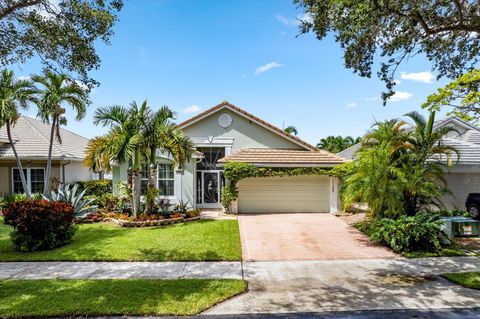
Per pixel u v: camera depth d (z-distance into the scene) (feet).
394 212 36.96
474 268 26.71
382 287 22.43
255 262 28.66
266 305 19.48
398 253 31.48
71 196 48.39
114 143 42.65
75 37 28.66
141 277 24.36
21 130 69.46
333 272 25.82
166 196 58.39
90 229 42.11
